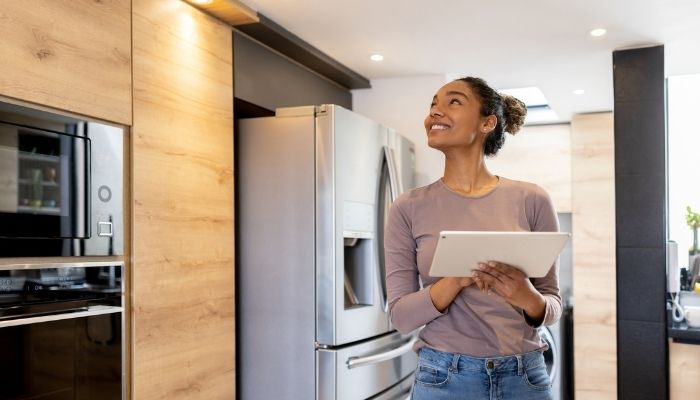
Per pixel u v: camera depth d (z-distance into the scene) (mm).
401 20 2705
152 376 2100
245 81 2719
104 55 1947
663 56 3061
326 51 3133
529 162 4969
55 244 1789
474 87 1444
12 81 1653
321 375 2549
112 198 1977
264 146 2680
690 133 3840
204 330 2354
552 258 1252
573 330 4750
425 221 1429
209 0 2326
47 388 1753
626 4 2531
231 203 2545
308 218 2594
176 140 2248
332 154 2564
